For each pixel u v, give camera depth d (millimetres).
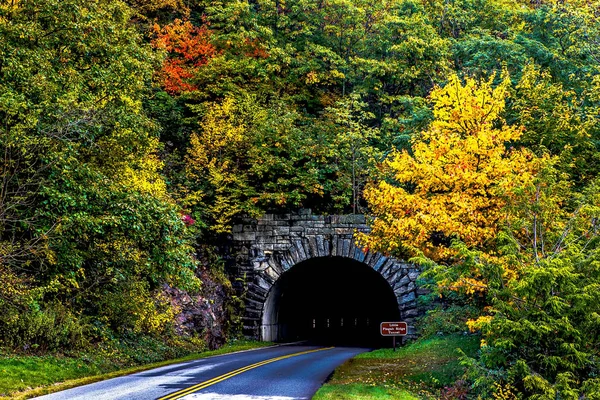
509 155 20875
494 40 33250
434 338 29156
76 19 19984
